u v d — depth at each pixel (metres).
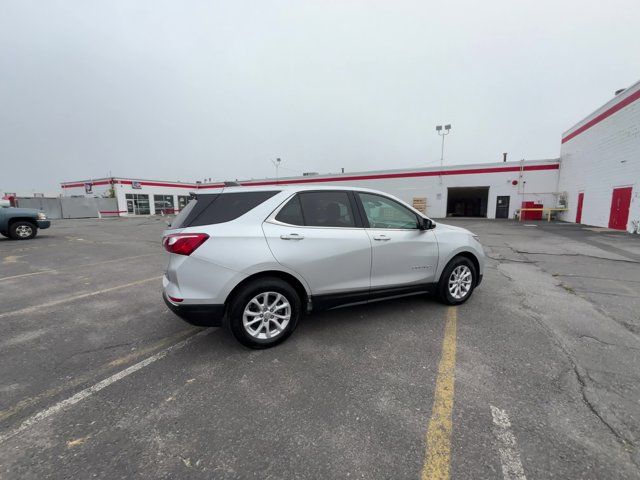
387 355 3.14
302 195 3.56
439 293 4.46
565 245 10.58
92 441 2.08
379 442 2.04
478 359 3.05
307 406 2.40
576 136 20.84
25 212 13.66
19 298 5.18
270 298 3.32
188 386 2.68
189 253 3.03
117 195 37.66
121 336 3.70
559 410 2.31
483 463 1.86
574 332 3.63
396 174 29.48
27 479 1.78
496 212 26.17
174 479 1.79
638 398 2.45
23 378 2.83
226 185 3.76
